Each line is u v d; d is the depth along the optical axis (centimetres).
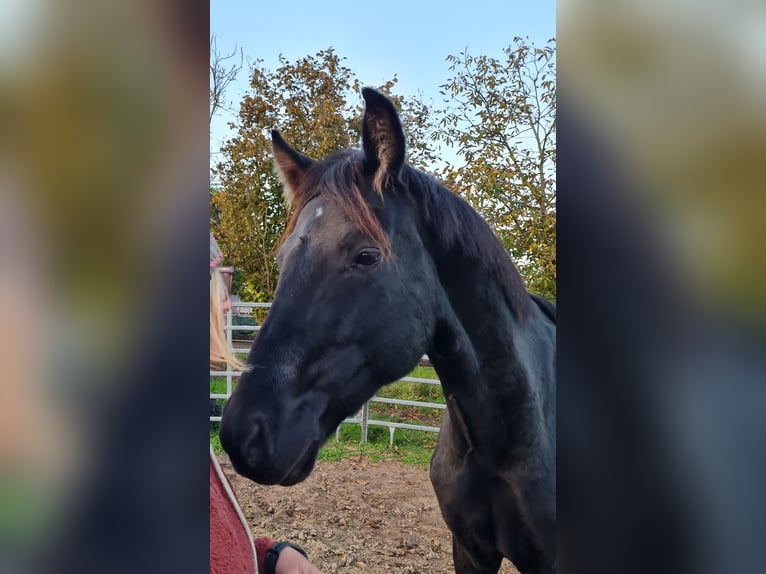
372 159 133
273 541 100
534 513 152
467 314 145
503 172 334
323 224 128
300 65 461
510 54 344
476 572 176
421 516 352
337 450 469
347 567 280
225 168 474
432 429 457
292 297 125
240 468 118
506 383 148
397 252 132
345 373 126
